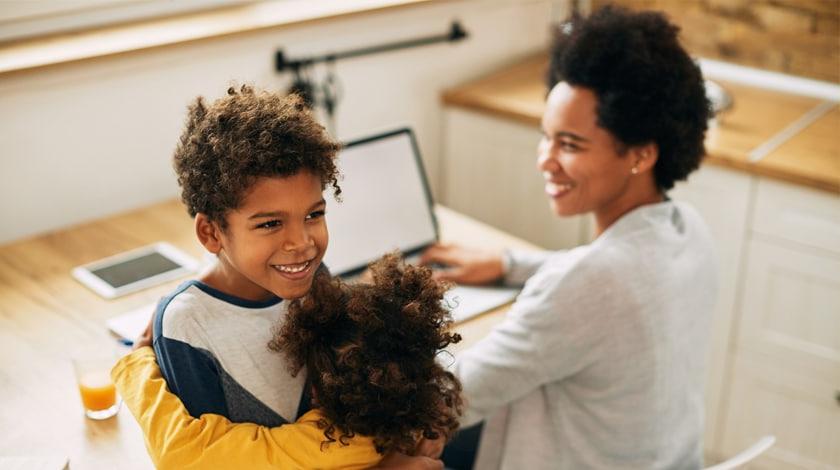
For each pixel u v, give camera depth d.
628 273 1.36
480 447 1.55
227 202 1.00
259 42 2.17
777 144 2.25
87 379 1.34
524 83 2.70
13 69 1.79
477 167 2.69
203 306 1.08
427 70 2.60
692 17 2.68
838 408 2.24
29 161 1.92
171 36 2.03
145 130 2.07
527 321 1.40
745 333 2.33
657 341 1.37
